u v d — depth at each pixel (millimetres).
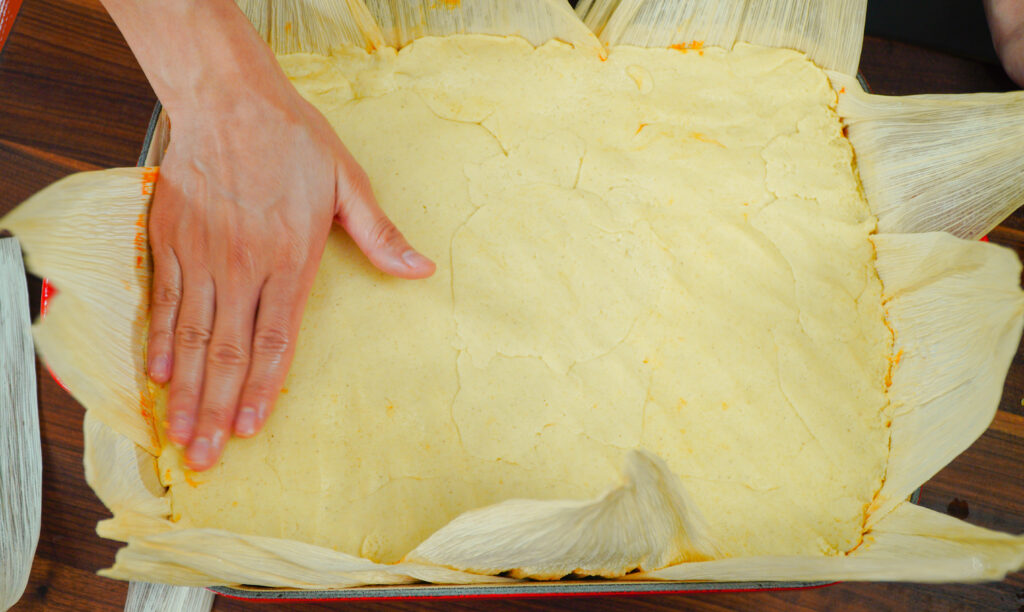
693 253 797
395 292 766
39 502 767
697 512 640
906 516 736
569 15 838
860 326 794
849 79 875
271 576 658
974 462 838
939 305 781
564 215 801
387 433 721
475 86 848
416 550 636
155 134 792
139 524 650
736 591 712
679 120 846
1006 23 956
